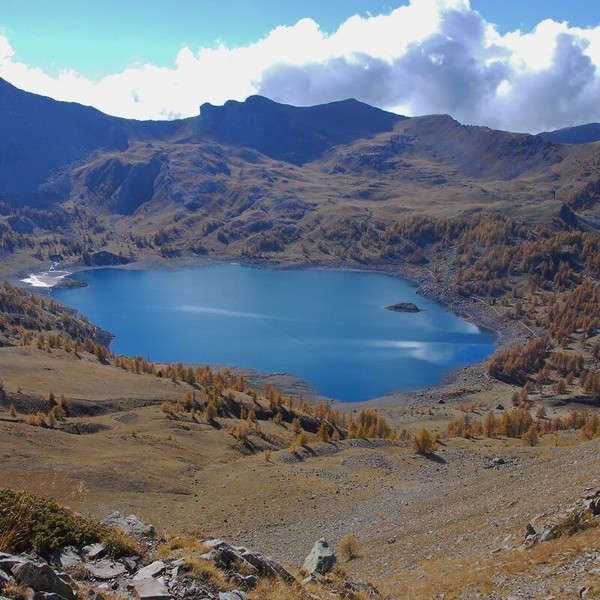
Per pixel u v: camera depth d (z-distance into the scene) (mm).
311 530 65438
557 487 45594
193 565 18672
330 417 159375
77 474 86062
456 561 37812
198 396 161250
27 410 129125
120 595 16031
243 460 106688
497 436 139000
